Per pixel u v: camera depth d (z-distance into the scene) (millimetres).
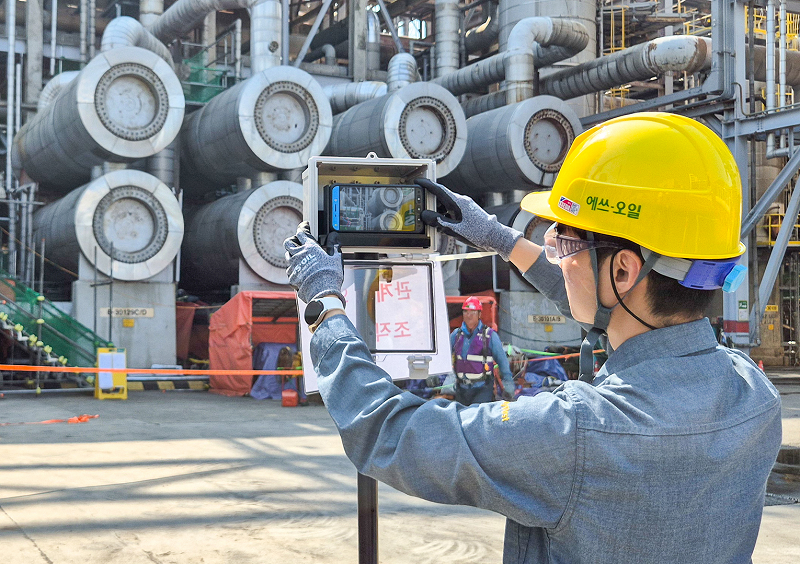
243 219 20562
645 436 1196
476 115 24141
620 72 23516
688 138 1365
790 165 19844
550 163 22625
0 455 8875
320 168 2094
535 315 22703
